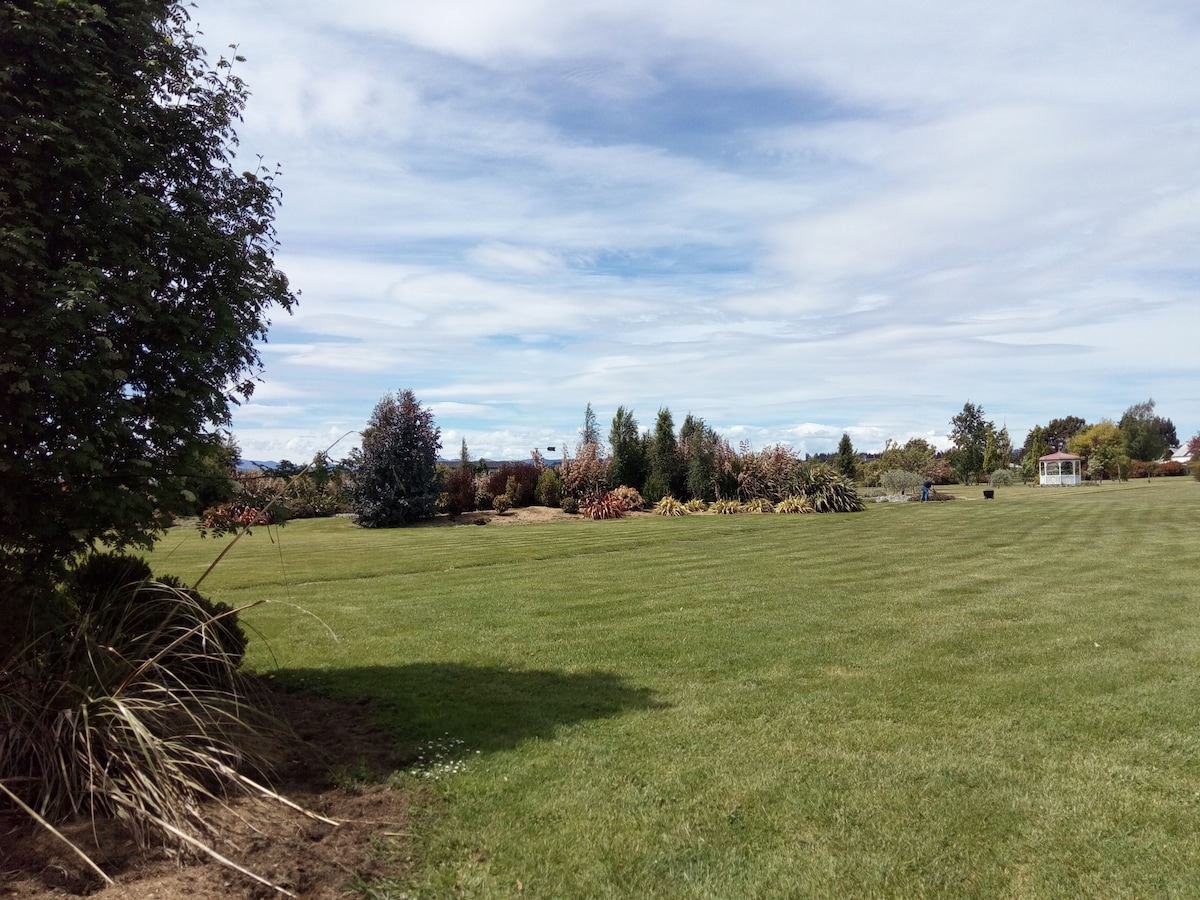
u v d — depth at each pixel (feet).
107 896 9.27
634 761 14.30
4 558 13.57
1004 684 18.99
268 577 39.34
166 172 15.42
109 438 13.34
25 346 11.50
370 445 81.46
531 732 15.88
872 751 14.78
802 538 55.57
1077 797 12.75
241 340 15.71
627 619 27.45
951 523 66.28
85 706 11.84
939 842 11.34
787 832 11.64
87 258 13.48
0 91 12.41
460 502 89.30
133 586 15.85
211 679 15.81
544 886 10.18
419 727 16.14
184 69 15.31
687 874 10.50
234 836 10.88
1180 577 35.01
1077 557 42.50
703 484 94.63
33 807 11.01
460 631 25.86
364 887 10.01
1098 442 230.27
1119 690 18.38
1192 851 11.05
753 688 18.98
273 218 16.99
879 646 22.97
